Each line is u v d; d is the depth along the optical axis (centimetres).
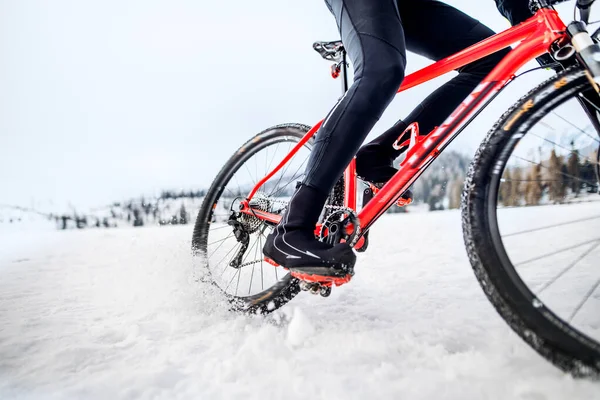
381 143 145
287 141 181
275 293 158
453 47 146
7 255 403
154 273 228
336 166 121
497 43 123
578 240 254
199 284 188
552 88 101
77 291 219
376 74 117
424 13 143
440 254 277
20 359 126
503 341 114
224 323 151
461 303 158
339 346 122
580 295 149
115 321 160
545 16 108
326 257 116
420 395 91
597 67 91
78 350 127
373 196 142
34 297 211
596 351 87
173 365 115
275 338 127
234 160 199
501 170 104
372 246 331
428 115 143
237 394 97
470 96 120
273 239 128
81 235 593
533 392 87
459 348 116
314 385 99
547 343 91
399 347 117
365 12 121
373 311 155
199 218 204
